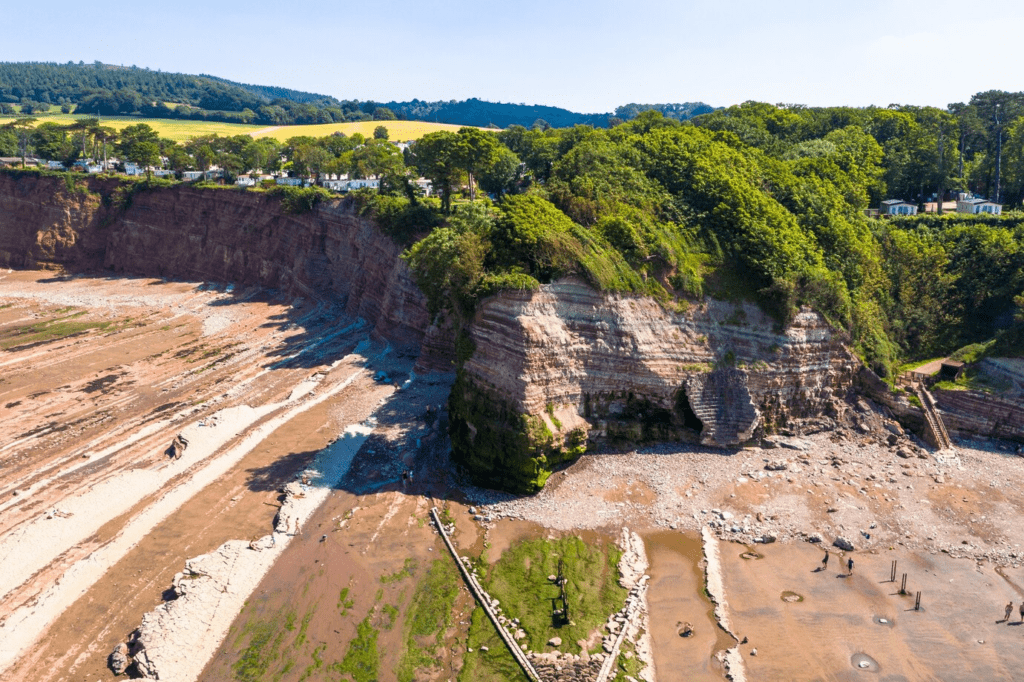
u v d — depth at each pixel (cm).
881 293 6838
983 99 9731
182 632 3878
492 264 5747
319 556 4603
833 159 8469
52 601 4175
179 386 7675
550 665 3691
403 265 8731
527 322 5331
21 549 4566
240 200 12412
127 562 4575
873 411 6175
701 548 4694
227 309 10962
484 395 5512
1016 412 5831
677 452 5803
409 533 4834
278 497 5344
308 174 14888
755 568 4497
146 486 5453
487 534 4816
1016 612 4072
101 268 13512
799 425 6103
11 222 13750
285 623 4034
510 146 13512
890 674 3647
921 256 7038
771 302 6041
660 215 6425
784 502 5188
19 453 6088
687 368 5828
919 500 5191
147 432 6494
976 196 9794
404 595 4234
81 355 8781
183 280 12762
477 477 5494
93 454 6056
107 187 13762
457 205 9144
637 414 5853
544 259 5541
